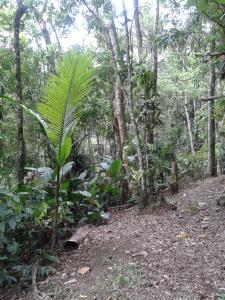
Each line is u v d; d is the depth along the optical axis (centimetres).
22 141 689
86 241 502
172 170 870
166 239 491
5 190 428
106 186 732
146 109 708
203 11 409
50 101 420
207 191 813
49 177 541
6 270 409
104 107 1266
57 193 466
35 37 1237
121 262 411
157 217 621
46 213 488
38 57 1087
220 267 387
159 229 543
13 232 473
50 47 1086
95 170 839
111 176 764
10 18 971
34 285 372
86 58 406
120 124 942
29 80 1078
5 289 388
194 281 354
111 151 1410
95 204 627
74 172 988
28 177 638
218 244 463
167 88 1641
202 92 1516
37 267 411
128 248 458
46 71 1102
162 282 351
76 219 625
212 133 1073
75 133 1158
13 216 412
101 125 1345
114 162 738
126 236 511
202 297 321
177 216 619
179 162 1102
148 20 1355
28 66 1045
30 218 477
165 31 649
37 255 453
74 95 422
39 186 515
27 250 463
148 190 725
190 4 398
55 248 473
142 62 719
